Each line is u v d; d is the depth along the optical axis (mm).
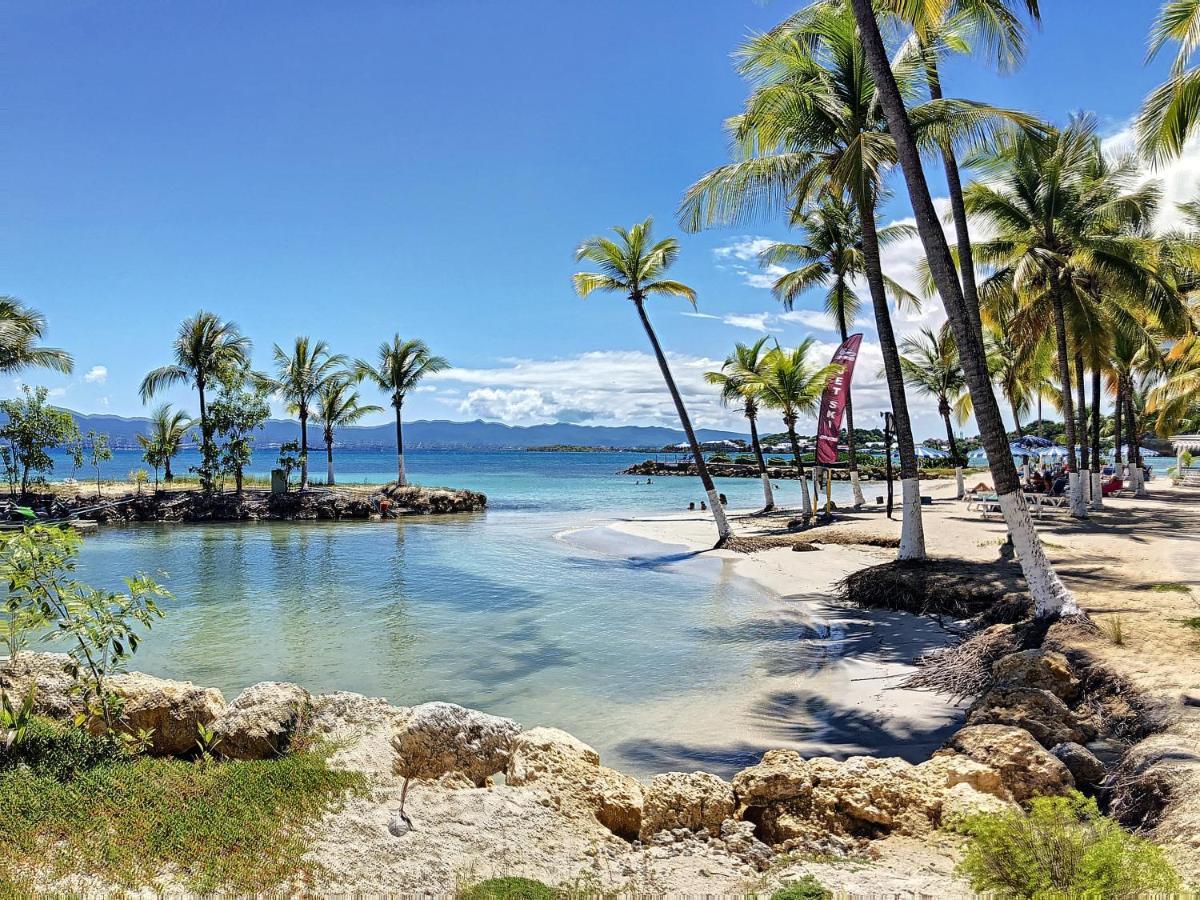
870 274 16797
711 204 17250
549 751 6184
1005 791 5848
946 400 44562
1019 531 10859
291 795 5184
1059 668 8273
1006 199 24766
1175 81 11969
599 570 20719
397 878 4340
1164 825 4930
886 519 27906
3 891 3752
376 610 15242
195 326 41188
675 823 5691
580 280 27312
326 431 49219
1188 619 9867
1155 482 48562
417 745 6402
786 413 29734
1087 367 28781
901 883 4379
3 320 32812
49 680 6777
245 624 13945
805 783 5926
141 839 4461
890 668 10703
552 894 4281
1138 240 23344
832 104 16422
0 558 5809
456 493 43094
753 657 11500
